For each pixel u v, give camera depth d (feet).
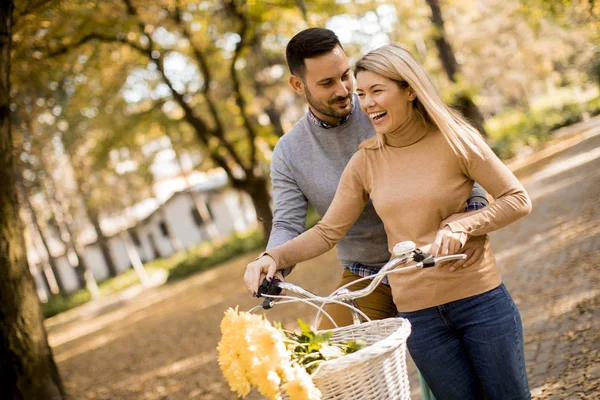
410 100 8.77
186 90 61.98
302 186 11.12
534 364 16.94
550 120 110.32
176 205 161.48
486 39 125.70
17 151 44.01
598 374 14.87
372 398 6.92
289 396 6.61
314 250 9.40
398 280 9.02
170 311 63.62
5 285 21.22
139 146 72.43
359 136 10.75
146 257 172.96
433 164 8.73
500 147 92.22
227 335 7.06
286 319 36.52
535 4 50.96
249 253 101.76
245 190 65.00
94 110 62.85
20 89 39.01
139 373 36.01
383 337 7.93
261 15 45.91
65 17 35.63
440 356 8.87
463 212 8.79
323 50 9.98
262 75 67.92
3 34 21.20
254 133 63.98
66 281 176.45
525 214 8.53
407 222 8.82
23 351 21.30
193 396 26.63
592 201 37.35
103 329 68.64
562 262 26.78
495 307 8.58
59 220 118.73
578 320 18.94
